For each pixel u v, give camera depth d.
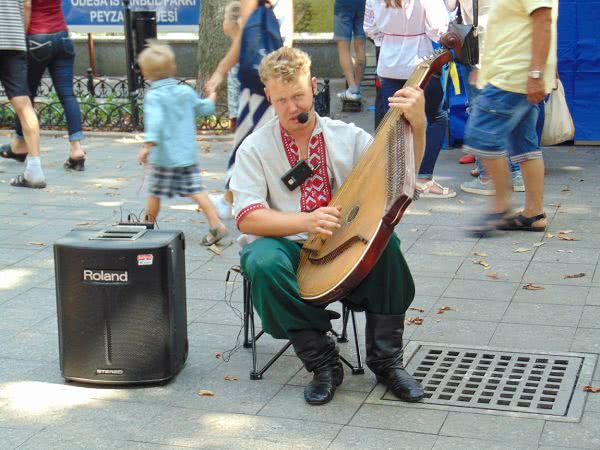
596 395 4.22
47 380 4.54
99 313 4.36
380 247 3.82
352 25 11.73
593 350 4.70
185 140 6.44
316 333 4.24
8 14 7.97
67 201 7.88
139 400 4.31
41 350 4.90
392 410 4.14
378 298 4.22
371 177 4.09
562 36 8.98
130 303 4.35
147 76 6.46
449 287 5.64
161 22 13.52
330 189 4.34
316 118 4.31
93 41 15.37
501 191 6.51
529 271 5.86
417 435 3.91
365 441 3.88
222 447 3.86
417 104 3.95
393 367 4.27
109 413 4.19
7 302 5.61
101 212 7.53
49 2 8.62
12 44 8.01
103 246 4.30
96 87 14.30
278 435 3.95
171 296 4.39
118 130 10.87
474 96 7.59
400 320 4.28
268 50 5.93
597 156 8.83
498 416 4.06
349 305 4.34
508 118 6.24
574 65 9.05
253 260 4.11
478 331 4.99
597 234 6.55
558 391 4.27
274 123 4.30
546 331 4.95
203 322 5.23
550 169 8.38
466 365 4.59
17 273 6.13
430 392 4.32
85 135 10.65
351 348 4.83
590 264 5.94
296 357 4.75
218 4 11.28
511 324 5.06
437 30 7.46
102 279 4.33
